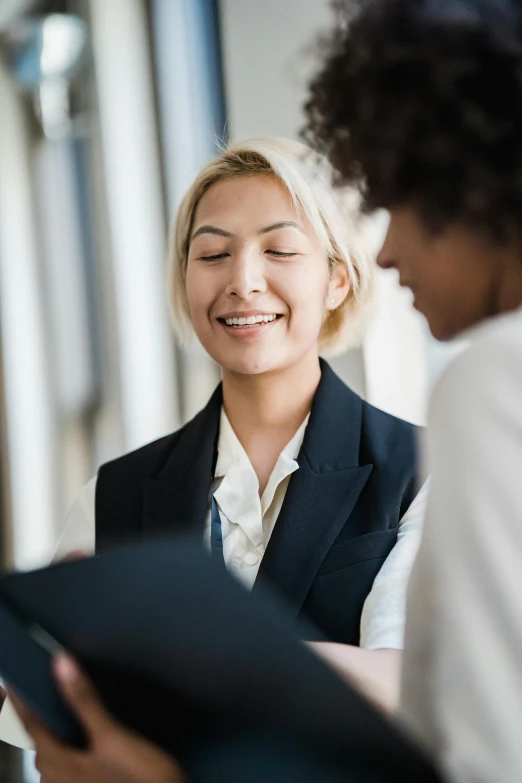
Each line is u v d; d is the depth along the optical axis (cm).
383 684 115
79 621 78
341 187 87
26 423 436
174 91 368
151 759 80
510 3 75
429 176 76
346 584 134
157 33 372
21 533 434
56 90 395
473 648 64
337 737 72
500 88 73
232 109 260
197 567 71
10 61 392
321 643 122
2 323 436
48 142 434
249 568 140
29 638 86
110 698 80
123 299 392
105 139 388
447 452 69
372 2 79
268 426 148
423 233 79
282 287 141
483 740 63
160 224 388
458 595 65
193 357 384
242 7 254
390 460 143
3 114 440
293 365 146
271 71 251
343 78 80
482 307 80
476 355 71
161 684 77
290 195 144
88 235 414
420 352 224
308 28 244
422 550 71
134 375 393
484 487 66
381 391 222
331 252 148
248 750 77
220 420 152
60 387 437
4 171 439
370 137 78
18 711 86
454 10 76
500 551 65
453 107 74
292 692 72
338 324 158
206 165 150
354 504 140
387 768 71
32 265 444
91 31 386
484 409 68
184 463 150
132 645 76
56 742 84
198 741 79
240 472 145
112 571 74
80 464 431
